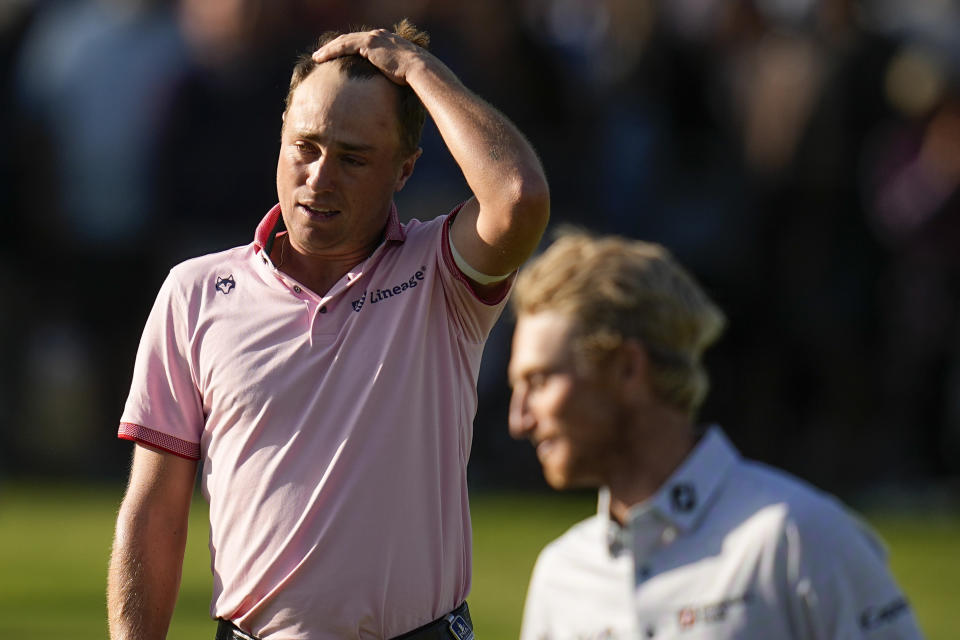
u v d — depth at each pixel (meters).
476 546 29.09
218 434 11.48
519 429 14.92
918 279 36.47
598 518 14.95
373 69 11.41
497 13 33.94
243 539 11.32
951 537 32.12
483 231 11.34
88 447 36.88
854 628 13.51
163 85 34.62
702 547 14.12
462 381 11.84
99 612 24.48
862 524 14.17
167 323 11.74
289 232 11.46
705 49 36.19
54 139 35.91
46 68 36.38
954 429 36.81
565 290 14.56
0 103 36.53
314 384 11.34
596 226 34.78
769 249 35.56
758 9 36.19
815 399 36.25
